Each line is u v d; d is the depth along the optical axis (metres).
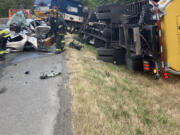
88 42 12.79
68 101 3.72
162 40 5.27
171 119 4.08
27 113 3.29
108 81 5.47
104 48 8.69
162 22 5.16
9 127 2.89
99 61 8.08
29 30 9.94
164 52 5.29
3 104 3.62
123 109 4.03
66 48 9.38
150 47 5.66
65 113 3.30
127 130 3.29
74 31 17.86
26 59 7.01
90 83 4.80
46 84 4.59
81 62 6.86
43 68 5.89
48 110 3.39
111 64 8.06
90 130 2.91
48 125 2.95
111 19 8.32
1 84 4.61
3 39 7.03
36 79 4.94
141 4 6.82
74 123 3.03
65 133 2.79
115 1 15.06
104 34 9.07
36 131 2.80
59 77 5.06
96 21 12.12
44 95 3.99
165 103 4.80
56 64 6.36
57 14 8.01
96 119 3.23
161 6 5.03
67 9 16.70
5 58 7.14
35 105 3.56
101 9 8.77
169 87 5.50
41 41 8.57
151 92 5.32
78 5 17.83
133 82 5.98
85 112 3.38
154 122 3.90
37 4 16.08
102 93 4.45
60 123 3.01
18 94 4.05
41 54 7.94
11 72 5.50
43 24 11.66
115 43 8.74
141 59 6.31
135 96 4.99
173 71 5.23
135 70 6.41
